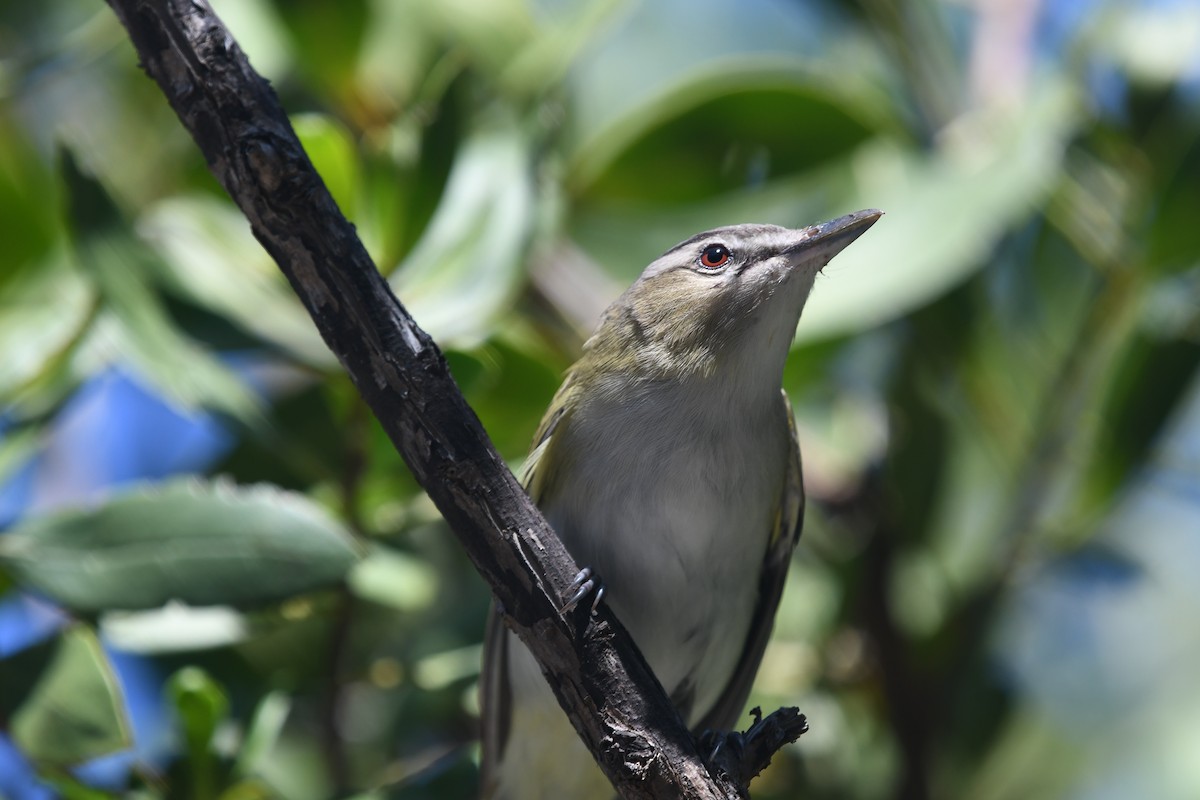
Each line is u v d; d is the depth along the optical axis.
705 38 11.93
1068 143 9.68
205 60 5.70
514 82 9.03
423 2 9.72
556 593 6.01
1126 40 9.84
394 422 5.95
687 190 9.74
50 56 9.16
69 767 7.33
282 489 8.51
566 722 8.50
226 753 7.73
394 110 9.51
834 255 8.20
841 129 9.52
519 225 8.42
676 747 5.99
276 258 5.86
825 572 9.95
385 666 8.66
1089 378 9.43
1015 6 10.53
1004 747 10.33
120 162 10.02
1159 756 10.96
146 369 7.70
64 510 7.24
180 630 8.47
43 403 8.40
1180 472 9.80
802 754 9.41
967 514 10.42
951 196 8.98
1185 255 9.12
